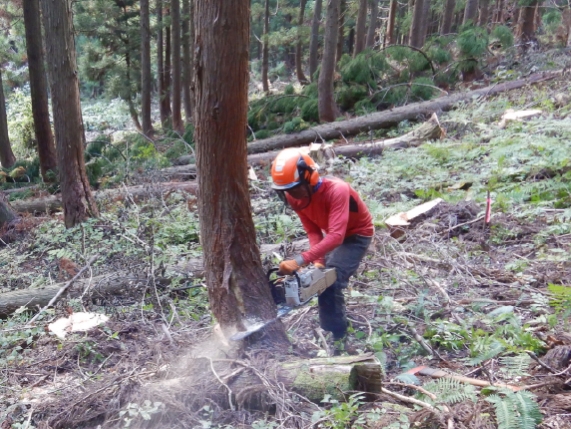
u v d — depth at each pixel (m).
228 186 3.43
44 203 10.02
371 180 8.25
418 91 13.73
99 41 22.61
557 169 7.12
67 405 3.36
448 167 8.46
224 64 3.19
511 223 6.06
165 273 5.43
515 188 6.86
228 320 3.48
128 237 6.46
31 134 20.58
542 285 4.72
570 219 5.89
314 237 3.68
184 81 22.75
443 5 21.47
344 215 3.35
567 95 10.50
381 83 15.36
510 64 14.85
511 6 19.86
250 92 27.55
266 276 3.59
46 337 4.65
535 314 4.14
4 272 6.66
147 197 8.71
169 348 3.86
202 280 5.43
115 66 22.16
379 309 4.35
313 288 3.31
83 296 5.26
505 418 2.70
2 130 15.47
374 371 3.09
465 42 14.53
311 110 14.47
